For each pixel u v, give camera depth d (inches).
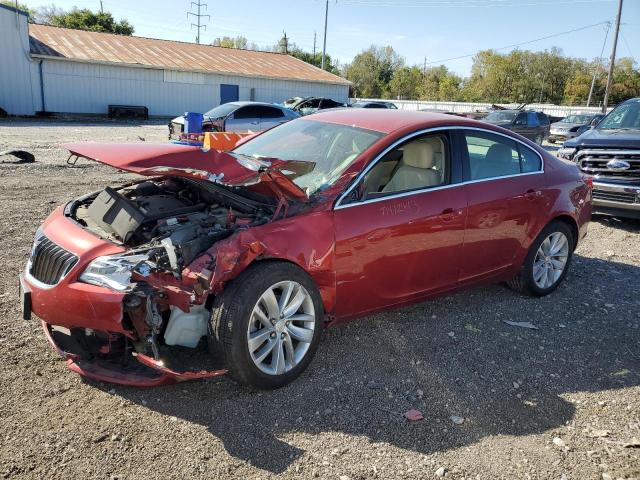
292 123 194.9
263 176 130.5
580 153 331.3
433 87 3154.5
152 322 119.6
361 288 148.6
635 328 184.1
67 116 1152.2
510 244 186.9
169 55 1353.3
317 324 139.5
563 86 3078.2
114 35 1421.0
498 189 178.4
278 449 113.6
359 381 141.0
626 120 355.3
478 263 178.4
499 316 187.0
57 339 134.6
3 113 1048.8
